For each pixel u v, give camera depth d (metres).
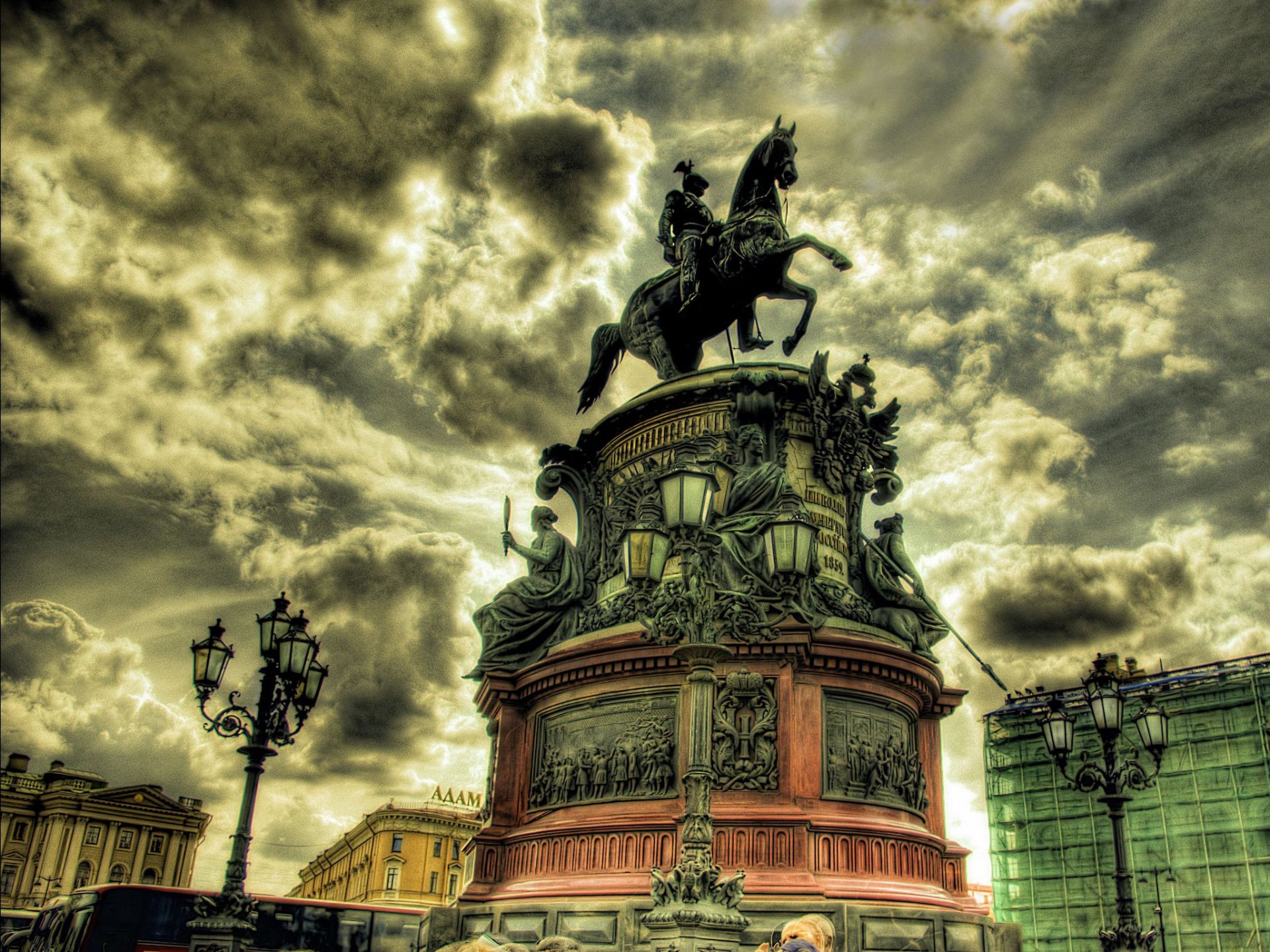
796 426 20.06
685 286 21.67
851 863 15.83
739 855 15.49
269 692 13.31
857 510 19.95
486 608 20.45
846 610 18.28
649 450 20.59
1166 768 32.19
